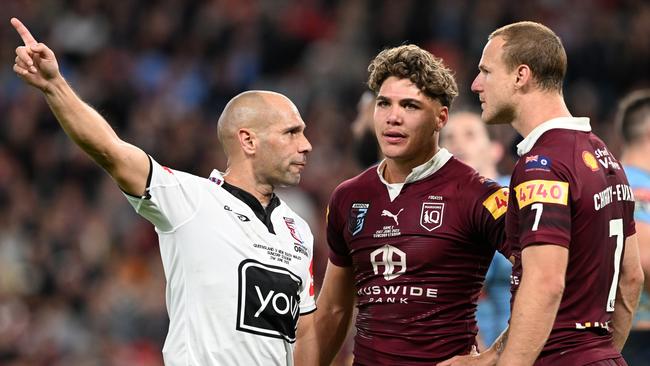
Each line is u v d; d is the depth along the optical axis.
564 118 17.56
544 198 16.84
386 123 18.92
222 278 18.62
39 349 47.69
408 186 19.17
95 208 54.66
